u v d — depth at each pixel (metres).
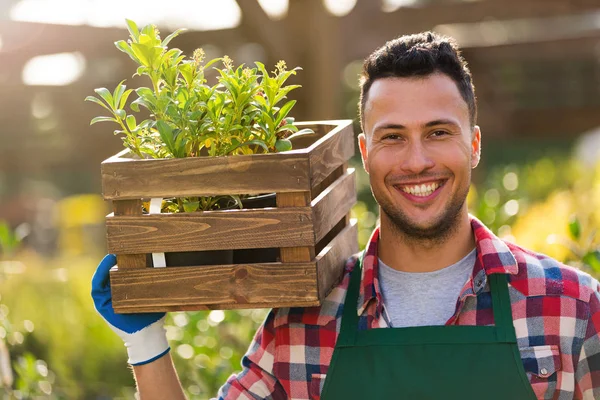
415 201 1.89
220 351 3.38
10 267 3.47
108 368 4.57
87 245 8.98
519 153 10.80
